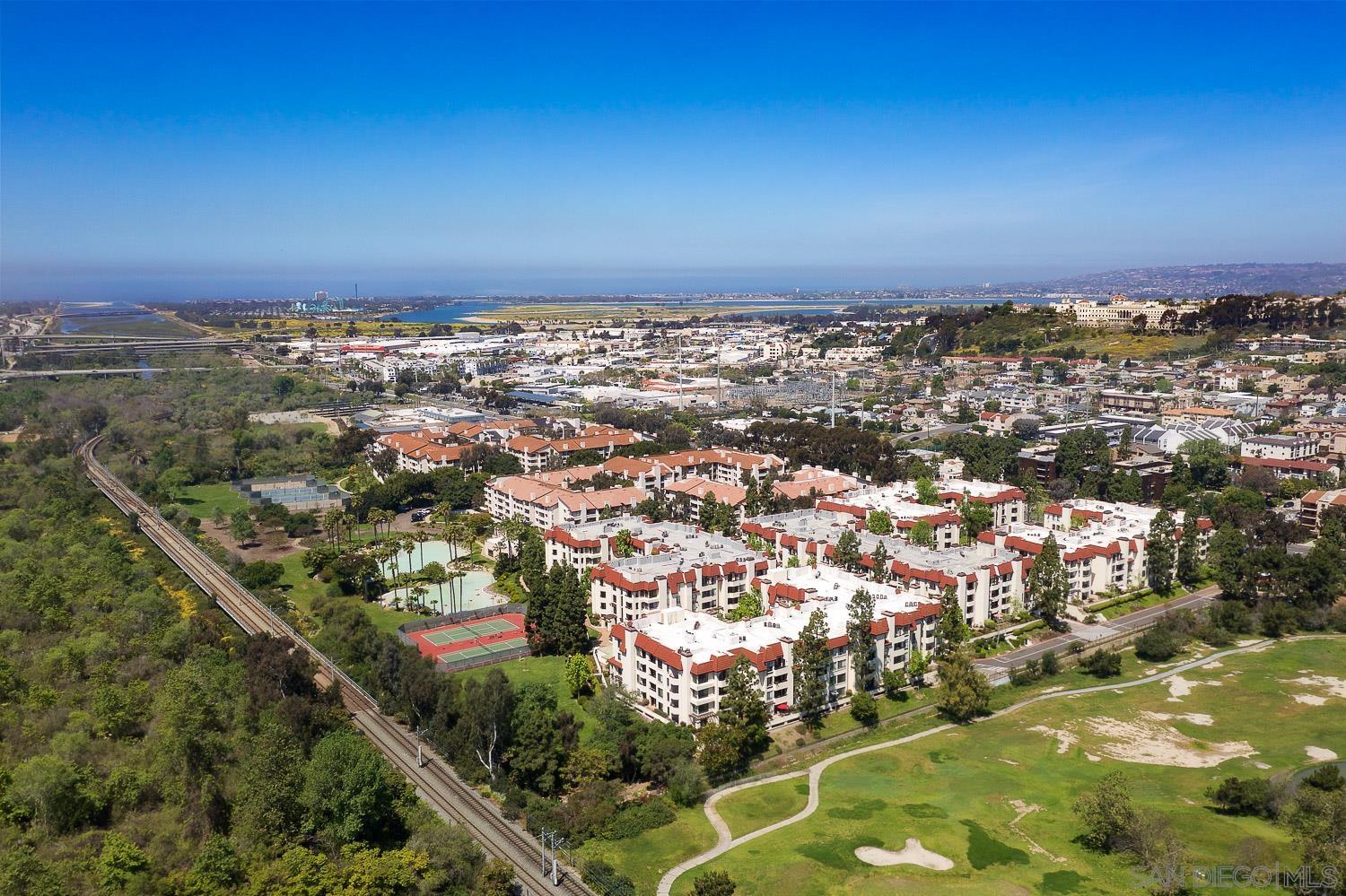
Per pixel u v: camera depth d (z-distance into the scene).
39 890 145.88
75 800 173.50
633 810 190.00
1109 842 173.00
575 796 192.00
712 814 190.62
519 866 173.75
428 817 184.12
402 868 158.88
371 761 180.62
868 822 183.62
